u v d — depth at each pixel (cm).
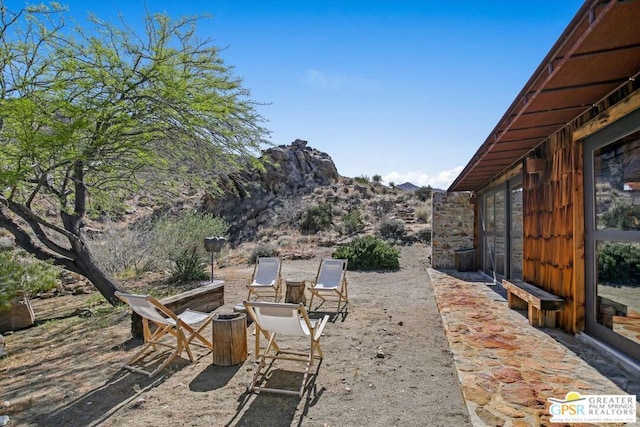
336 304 677
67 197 788
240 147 718
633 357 348
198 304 602
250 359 416
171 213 1636
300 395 324
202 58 655
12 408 314
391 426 277
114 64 603
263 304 345
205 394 334
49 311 700
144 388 348
